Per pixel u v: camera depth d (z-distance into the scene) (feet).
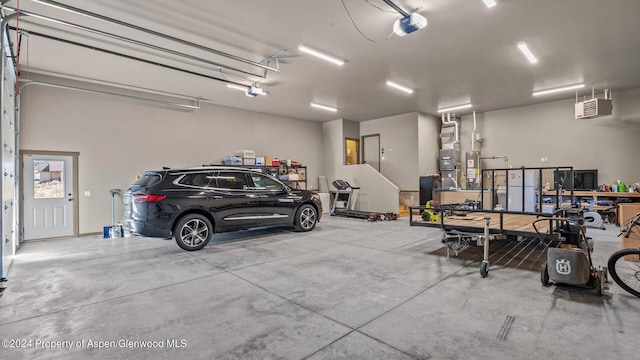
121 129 23.72
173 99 26.27
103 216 22.84
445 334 7.68
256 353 6.93
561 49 17.31
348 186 32.48
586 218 22.59
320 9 13.24
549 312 8.86
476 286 11.03
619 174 25.72
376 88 24.35
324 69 20.29
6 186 13.24
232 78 21.89
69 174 21.53
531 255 15.47
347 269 13.19
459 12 13.48
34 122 20.25
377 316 8.71
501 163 31.86
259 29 14.99
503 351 6.91
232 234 21.48
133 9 13.17
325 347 7.14
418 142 32.76
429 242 18.66
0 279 11.07
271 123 33.35
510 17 13.92
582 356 6.69
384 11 13.41
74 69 19.72
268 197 20.04
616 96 25.75
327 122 38.01
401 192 34.24
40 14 13.41
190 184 17.21
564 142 28.27
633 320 8.32
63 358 6.81
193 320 8.61
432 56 18.28
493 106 30.55
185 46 16.72
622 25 14.58
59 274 12.87
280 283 11.53
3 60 11.60
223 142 29.45
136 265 14.11
